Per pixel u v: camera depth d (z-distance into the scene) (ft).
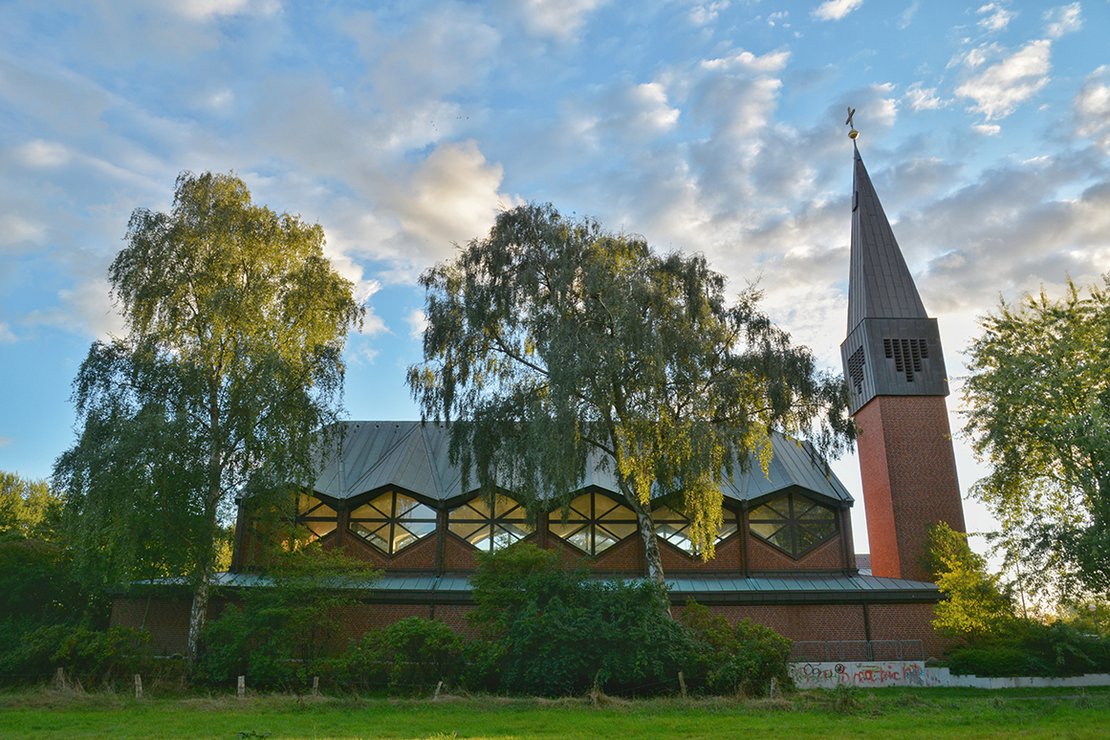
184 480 91.81
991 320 108.68
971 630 105.50
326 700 77.56
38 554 109.29
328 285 108.37
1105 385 95.14
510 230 100.83
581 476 90.79
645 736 57.67
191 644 93.50
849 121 150.92
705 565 118.62
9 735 57.82
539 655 84.84
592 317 94.99
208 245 104.63
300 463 97.96
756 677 82.79
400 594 106.32
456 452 98.43
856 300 139.23
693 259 99.35
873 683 102.78
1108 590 90.63
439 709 74.28
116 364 96.58
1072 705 71.92
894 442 127.13
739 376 93.30
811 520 120.88
